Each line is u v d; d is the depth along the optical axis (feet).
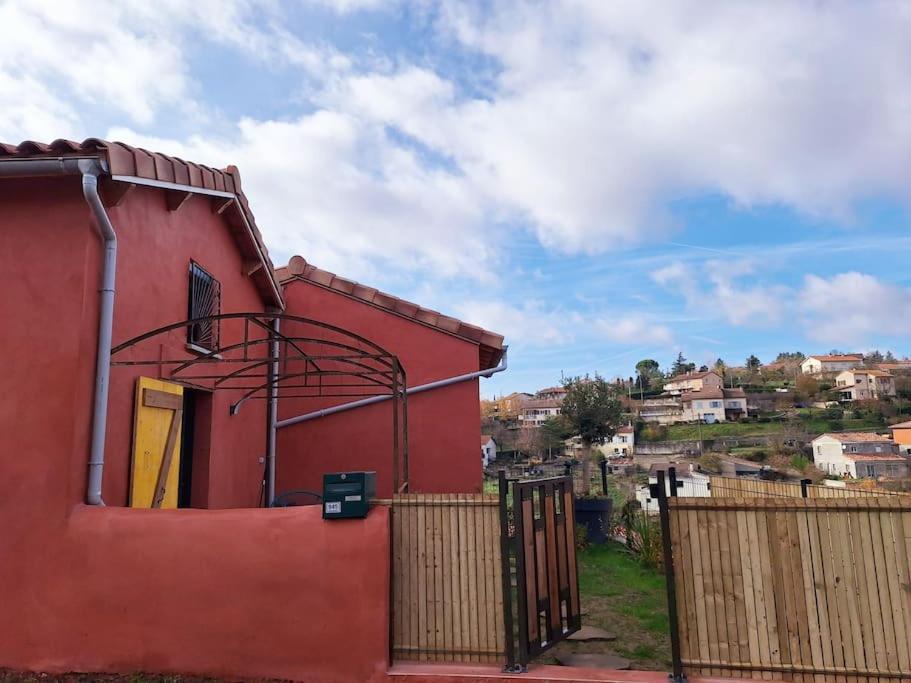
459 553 14.79
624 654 16.80
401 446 31.76
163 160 18.29
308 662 13.96
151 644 14.34
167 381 20.25
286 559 14.34
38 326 15.40
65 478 14.89
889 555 13.25
